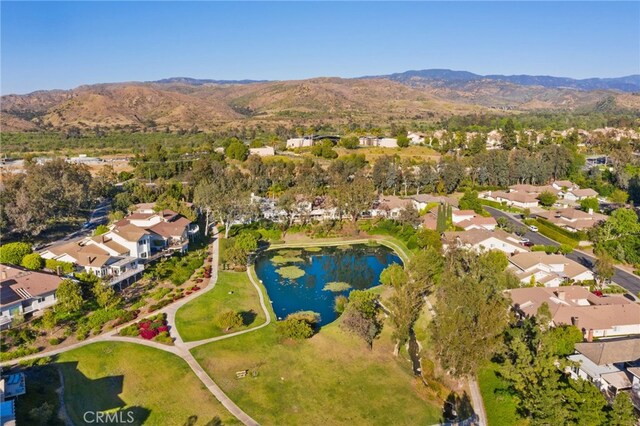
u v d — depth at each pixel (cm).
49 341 6166
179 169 18762
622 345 5844
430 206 13662
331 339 6688
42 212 10900
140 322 6762
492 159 17438
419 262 7925
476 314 5541
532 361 5341
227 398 5312
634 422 4350
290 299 8438
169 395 5281
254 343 6500
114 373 5584
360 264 10538
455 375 5488
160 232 10369
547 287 7838
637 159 18650
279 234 12012
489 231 10975
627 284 8625
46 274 7500
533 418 4772
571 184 16800
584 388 4603
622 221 10569
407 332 6366
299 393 5484
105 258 8381
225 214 11844
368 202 12588
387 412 5200
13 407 4412
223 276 9050
